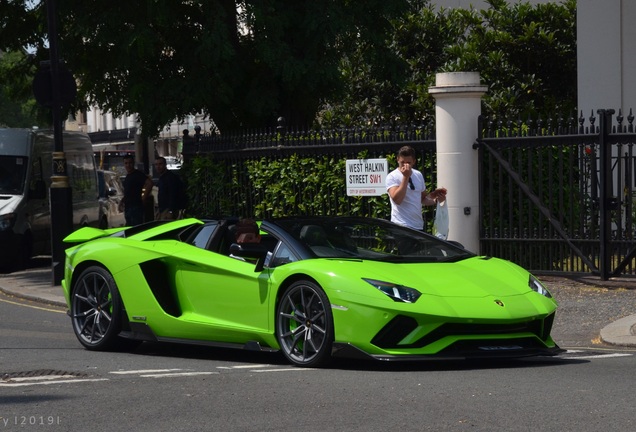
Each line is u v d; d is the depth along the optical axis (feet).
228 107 67.36
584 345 35.88
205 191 63.31
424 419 21.58
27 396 24.85
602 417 21.45
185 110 63.57
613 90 68.59
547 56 83.15
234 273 31.53
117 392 25.30
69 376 28.19
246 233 31.81
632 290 45.52
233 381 26.84
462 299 28.78
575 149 49.57
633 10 67.62
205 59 61.11
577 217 49.19
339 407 23.04
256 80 66.13
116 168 148.87
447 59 84.64
